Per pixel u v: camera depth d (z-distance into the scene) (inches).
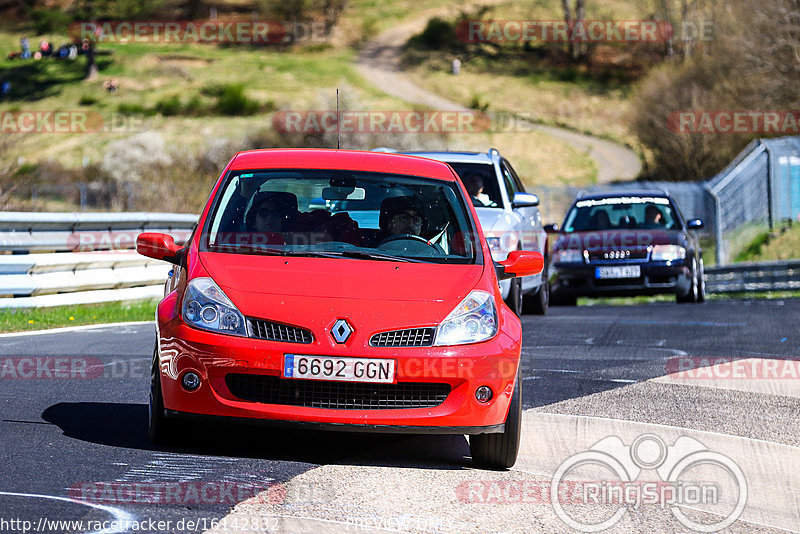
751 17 6259.8
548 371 1259.2
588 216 2491.4
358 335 751.1
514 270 919.7
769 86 6151.6
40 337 1485.0
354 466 756.6
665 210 2479.1
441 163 1011.9
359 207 900.6
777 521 676.7
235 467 728.3
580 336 1654.8
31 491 640.4
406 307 775.1
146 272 2108.8
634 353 1433.3
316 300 768.3
